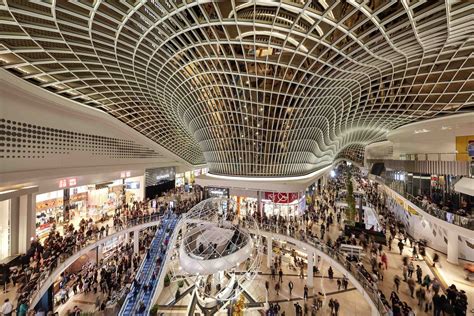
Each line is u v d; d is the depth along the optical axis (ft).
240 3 41.09
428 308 42.01
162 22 46.73
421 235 72.38
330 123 99.81
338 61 56.85
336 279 64.85
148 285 56.70
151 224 84.58
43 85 64.49
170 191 149.07
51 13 40.50
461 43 48.29
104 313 45.93
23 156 60.34
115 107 94.58
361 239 69.51
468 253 59.11
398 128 113.91
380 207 105.91
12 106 57.00
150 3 41.68
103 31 48.21
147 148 128.88
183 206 95.86
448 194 69.10
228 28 50.67
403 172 91.04
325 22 44.73
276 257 73.00
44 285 47.91
